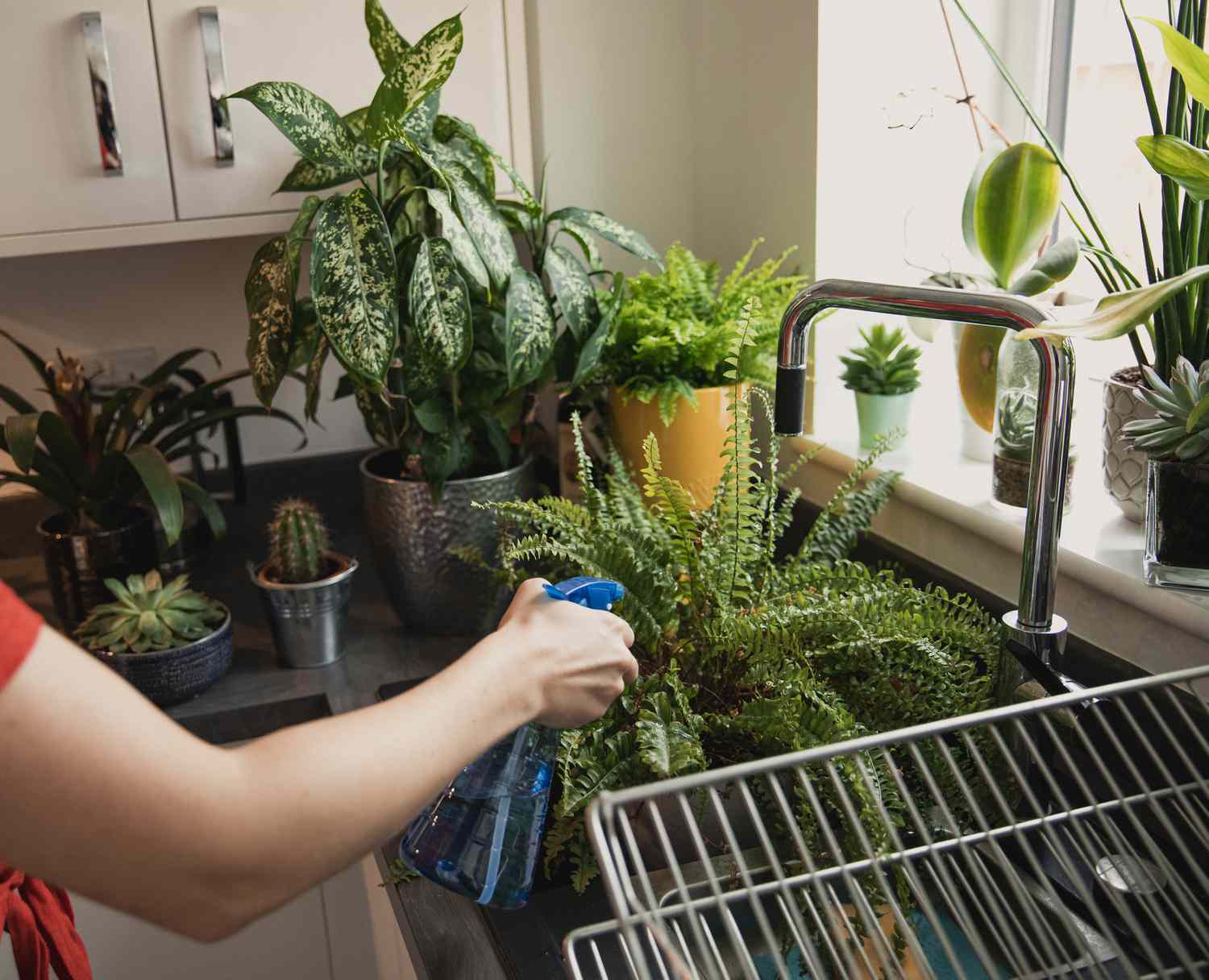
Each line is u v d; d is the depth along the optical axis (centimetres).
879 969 77
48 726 46
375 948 126
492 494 128
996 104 140
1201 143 92
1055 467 82
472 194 119
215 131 133
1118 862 82
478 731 61
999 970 80
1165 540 93
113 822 47
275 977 127
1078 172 139
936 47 135
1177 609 93
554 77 150
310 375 117
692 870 87
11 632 45
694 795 86
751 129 145
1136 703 93
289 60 136
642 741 82
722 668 98
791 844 86
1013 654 85
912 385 133
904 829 85
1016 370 111
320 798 53
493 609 134
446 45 105
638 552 100
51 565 135
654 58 154
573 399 139
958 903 63
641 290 137
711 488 133
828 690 90
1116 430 108
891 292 82
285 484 175
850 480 112
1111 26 131
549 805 96
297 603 127
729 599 99
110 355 167
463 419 129
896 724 90
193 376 157
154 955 123
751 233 149
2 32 127
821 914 78
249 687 126
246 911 52
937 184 140
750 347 129
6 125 129
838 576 101
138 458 127
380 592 149
